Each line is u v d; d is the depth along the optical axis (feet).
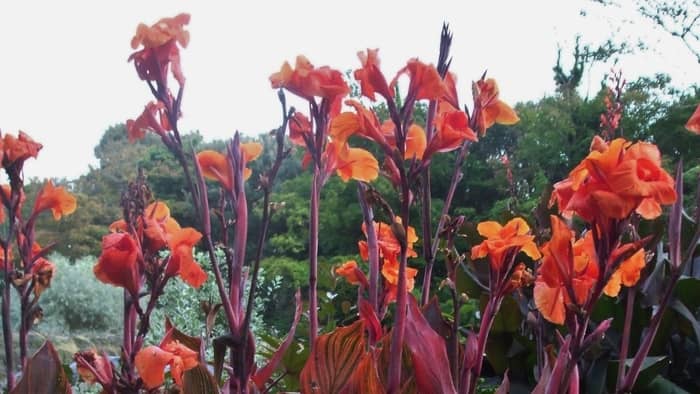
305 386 4.17
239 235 4.38
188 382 3.96
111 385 4.12
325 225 42.98
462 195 42.06
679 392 6.70
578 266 3.68
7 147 4.72
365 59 3.99
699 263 8.12
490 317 4.25
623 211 3.27
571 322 3.66
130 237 4.07
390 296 5.46
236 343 4.07
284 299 34.86
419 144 4.57
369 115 4.12
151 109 4.28
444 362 3.90
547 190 8.33
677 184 4.65
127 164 48.26
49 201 4.97
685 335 7.62
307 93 4.46
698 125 4.50
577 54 47.06
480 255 4.25
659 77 41.70
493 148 45.03
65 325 25.03
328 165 4.94
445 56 4.54
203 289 19.31
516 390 8.00
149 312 4.12
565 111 44.32
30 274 4.76
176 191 40.45
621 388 4.43
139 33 4.10
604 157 3.40
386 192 31.55
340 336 4.15
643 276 7.21
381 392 3.75
